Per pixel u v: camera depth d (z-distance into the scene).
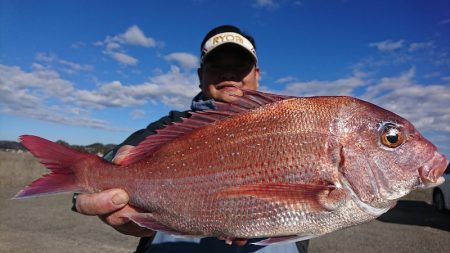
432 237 1.71
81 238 1.54
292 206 0.46
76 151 0.51
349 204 0.46
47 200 2.46
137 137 0.67
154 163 0.50
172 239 0.62
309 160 0.47
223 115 0.51
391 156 0.47
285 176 0.46
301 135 0.48
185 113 0.74
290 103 0.50
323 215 0.45
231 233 0.47
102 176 0.50
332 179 0.46
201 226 0.48
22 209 2.09
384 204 0.47
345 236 1.70
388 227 1.93
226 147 0.49
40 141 0.50
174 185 0.49
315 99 0.50
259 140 0.48
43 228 1.67
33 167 3.56
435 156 0.48
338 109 0.49
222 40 0.74
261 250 0.61
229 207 0.47
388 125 0.48
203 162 0.49
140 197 0.49
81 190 0.50
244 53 0.74
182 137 0.51
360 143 0.47
